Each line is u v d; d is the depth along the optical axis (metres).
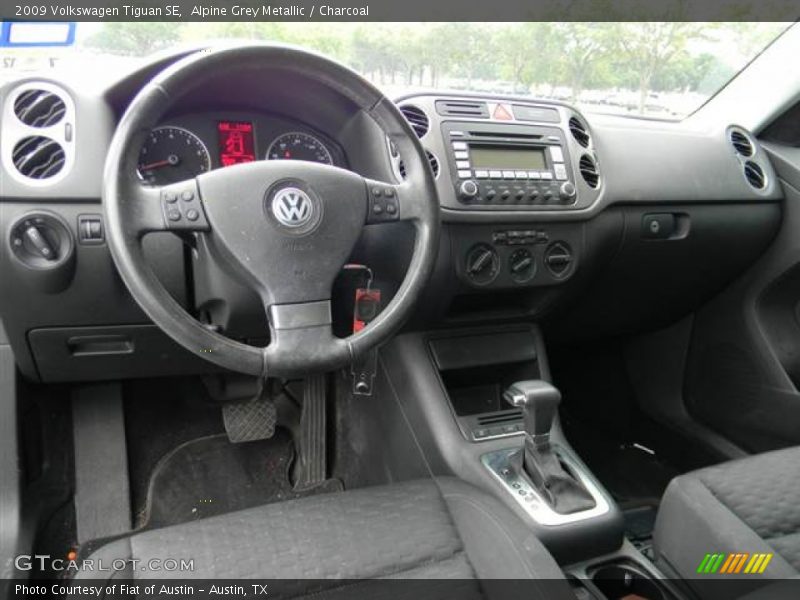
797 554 0.97
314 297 1.02
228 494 1.70
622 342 2.23
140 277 0.94
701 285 1.86
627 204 1.59
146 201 0.96
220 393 1.73
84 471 1.61
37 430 1.53
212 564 0.97
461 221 1.40
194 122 1.32
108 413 1.69
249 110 1.36
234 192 0.98
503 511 1.09
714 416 1.99
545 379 1.65
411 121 1.42
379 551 1.01
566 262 1.54
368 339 1.05
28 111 1.17
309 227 1.01
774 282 1.81
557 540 1.21
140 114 0.93
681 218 1.70
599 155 1.58
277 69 1.03
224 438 1.79
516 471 1.33
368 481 1.72
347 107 1.34
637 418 2.21
